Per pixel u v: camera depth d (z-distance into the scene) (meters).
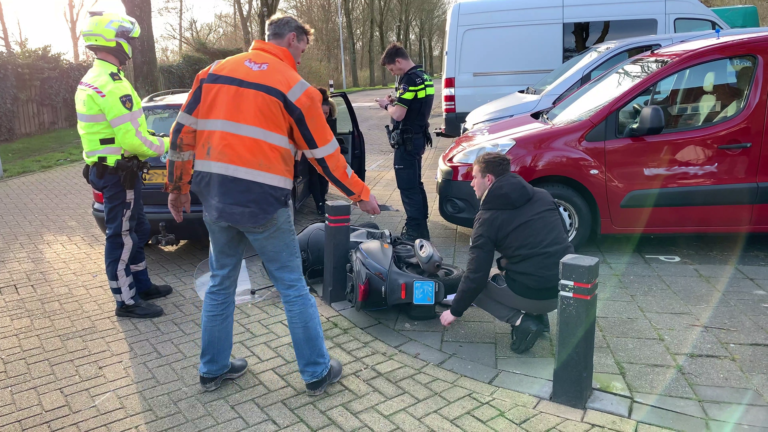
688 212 4.59
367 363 3.24
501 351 3.36
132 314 3.88
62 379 3.11
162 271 4.85
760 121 4.41
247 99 2.53
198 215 4.70
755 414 2.67
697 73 4.57
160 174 4.70
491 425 2.63
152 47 12.55
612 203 4.66
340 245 3.99
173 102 5.41
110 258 3.76
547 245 3.10
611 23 8.55
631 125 4.62
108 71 3.53
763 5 20.36
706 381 2.96
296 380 3.07
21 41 15.18
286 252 2.78
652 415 2.67
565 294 2.68
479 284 3.11
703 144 4.48
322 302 4.10
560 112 5.27
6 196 8.09
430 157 10.88
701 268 4.53
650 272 4.47
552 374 3.08
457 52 9.11
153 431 2.63
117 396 2.93
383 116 19.28
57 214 6.96
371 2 44.12
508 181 3.11
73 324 3.81
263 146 2.54
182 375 3.14
